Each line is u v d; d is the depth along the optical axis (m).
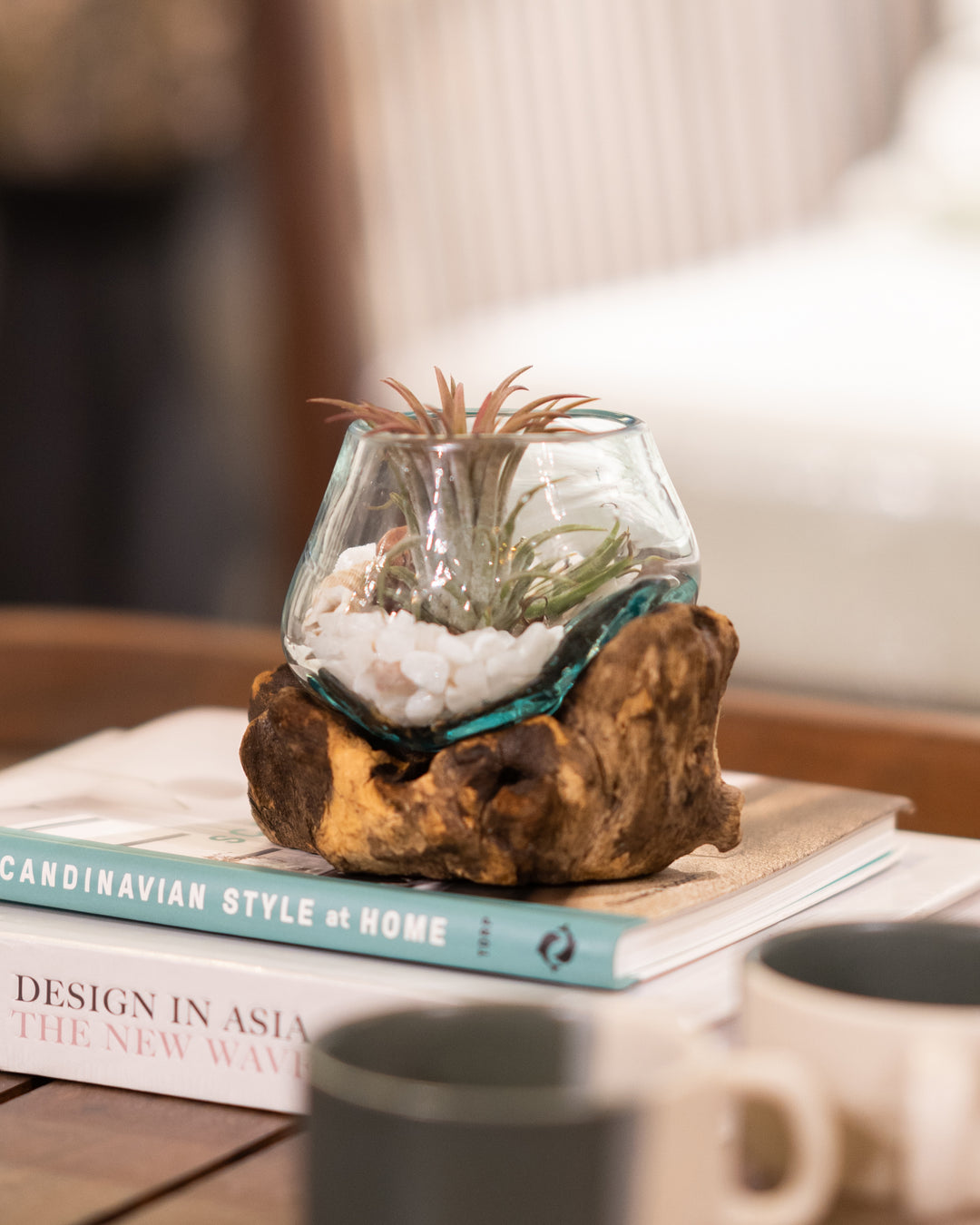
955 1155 0.79
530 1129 0.76
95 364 4.06
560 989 0.90
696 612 0.95
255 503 4.43
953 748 1.25
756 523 2.28
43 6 3.40
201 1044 0.92
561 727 0.94
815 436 2.29
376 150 4.13
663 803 0.94
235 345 4.29
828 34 3.95
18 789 1.05
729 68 3.99
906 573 2.19
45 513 4.13
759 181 4.02
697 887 0.94
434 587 0.94
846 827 1.01
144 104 3.61
